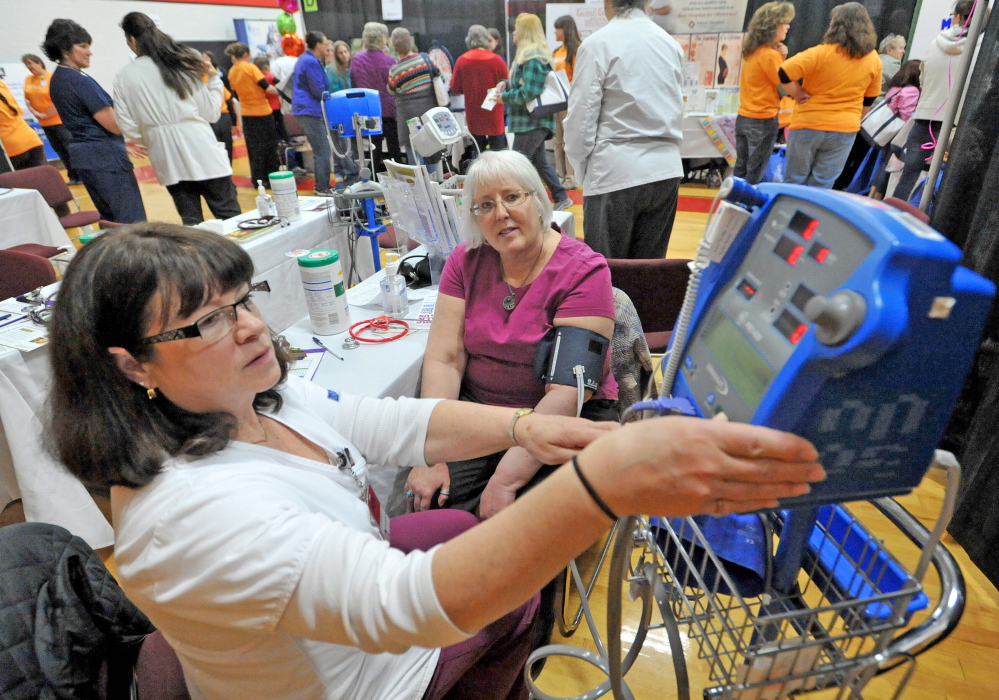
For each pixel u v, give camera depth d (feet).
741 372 1.85
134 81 10.97
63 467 2.31
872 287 1.47
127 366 2.24
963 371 1.63
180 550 2.09
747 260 2.05
